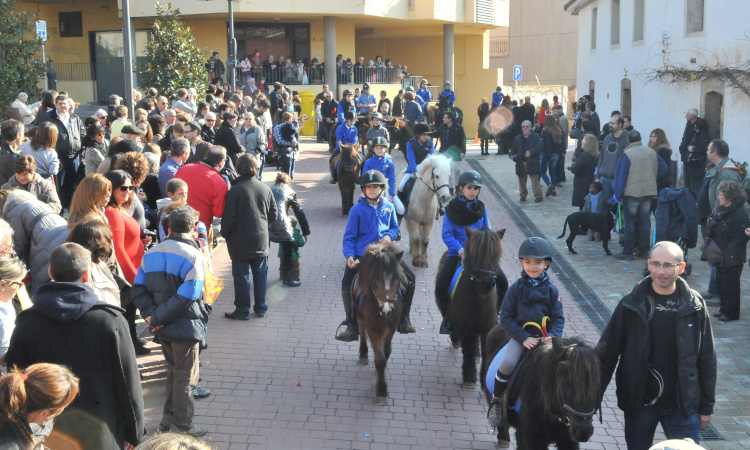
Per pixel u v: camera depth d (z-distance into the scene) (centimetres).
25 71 1931
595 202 1289
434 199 1165
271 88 2817
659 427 670
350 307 759
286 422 668
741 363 804
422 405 711
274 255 1245
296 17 3064
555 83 4516
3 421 344
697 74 1611
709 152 1039
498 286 731
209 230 912
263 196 911
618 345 509
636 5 2053
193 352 613
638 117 2031
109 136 1262
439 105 2806
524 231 1430
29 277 684
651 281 502
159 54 2022
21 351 447
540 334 554
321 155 2408
